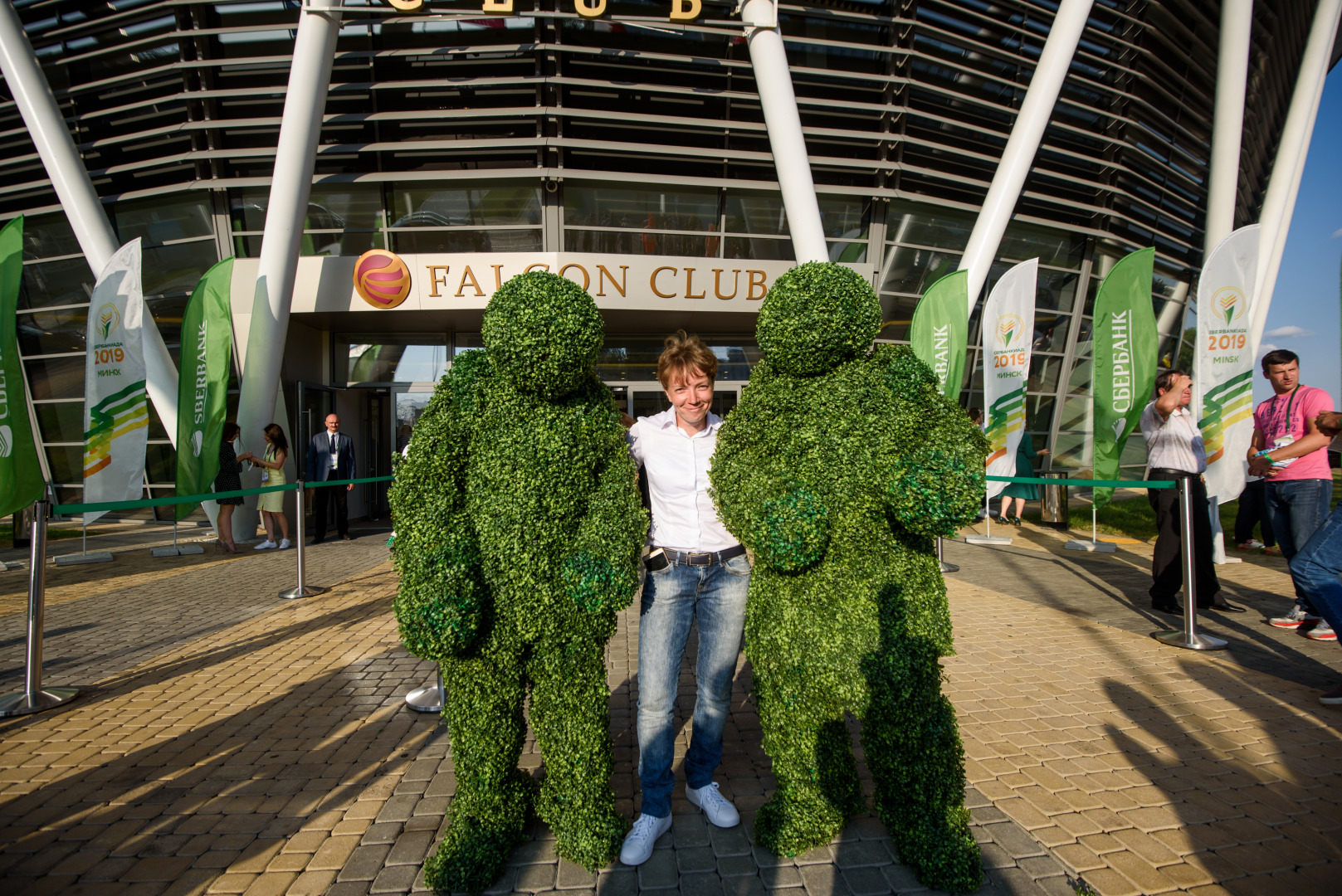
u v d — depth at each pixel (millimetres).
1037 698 3455
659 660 2248
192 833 2332
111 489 7273
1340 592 3322
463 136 10164
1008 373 7906
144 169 10164
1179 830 2281
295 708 3445
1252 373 5777
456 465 2088
